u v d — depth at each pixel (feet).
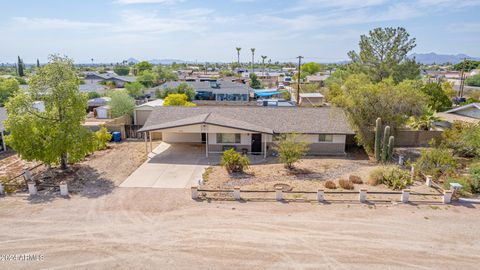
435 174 67.72
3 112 101.30
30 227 46.37
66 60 68.85
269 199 56.39
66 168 75.66
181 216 49.67
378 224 46.75
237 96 195.72
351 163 80.69
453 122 100.42
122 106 132.87
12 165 79.82
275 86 303.89
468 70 384.88
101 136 96.17
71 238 43.19
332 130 88.48
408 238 42.75
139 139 111.04
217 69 645.10
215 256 38.63
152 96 205.26
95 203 55.01
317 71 492.54
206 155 87.71
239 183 65.00
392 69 130.62
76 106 68.74
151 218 49.01
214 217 49.24
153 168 76.43
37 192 60.49
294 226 46.14
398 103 85.25
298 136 83.20
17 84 142.10
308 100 167.12
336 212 50.93
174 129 85.15
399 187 61.57
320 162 81.61
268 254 39.01
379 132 80.64
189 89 184.03
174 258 38.32
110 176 70.33
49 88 67.15
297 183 64.80
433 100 133.59
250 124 91.25
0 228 46.09
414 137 100.01
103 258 38.47
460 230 44.98
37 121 65.67
